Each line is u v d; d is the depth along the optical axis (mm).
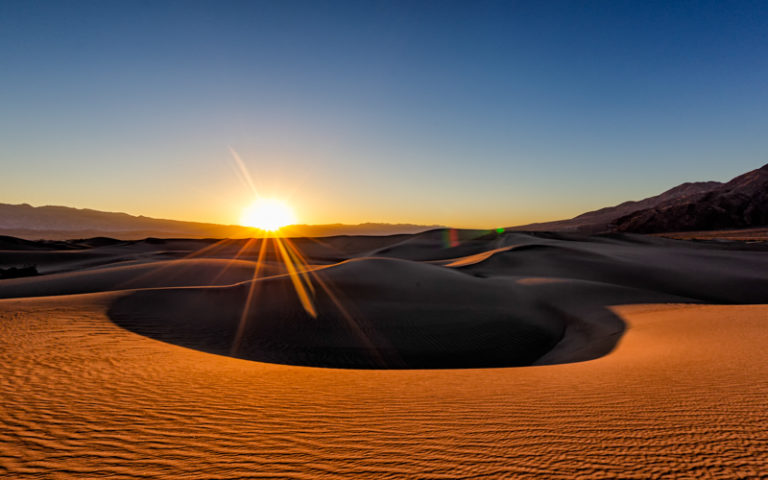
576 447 4055
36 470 3678
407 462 3781
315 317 16531
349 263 25875
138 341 10094
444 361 12867
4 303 13672
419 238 81500
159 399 5762
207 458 3914
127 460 3877
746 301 24312
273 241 107500
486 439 4309
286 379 7262
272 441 4320
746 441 4105
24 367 7180
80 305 13852
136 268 32500
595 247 49031
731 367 7238
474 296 20297
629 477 3420
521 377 7590
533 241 57781
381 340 14523
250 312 16594
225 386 6566
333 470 3639
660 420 4750
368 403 5688
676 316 14633
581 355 11758
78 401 5598
